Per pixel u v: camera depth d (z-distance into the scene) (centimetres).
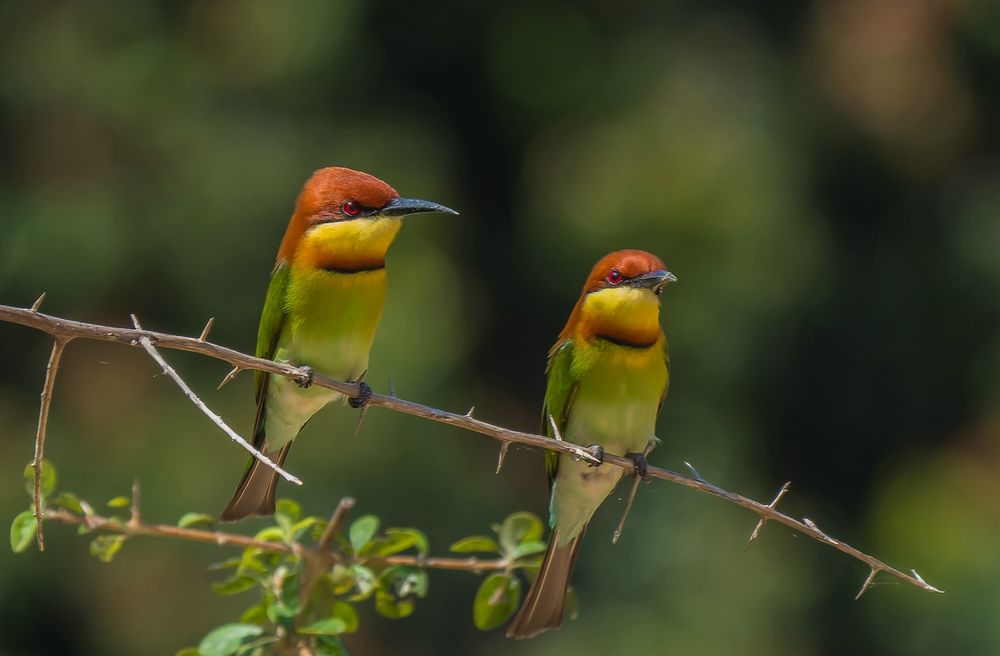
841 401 1792
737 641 1544
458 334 1547
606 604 1562
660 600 1562
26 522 545
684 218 1594
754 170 1622
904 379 1797
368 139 1589
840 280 1781
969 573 1642
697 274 1599
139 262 1518
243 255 1515
